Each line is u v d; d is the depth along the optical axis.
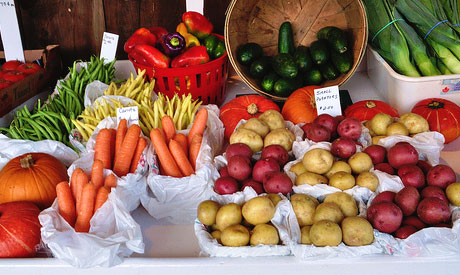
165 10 2.22
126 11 2.23
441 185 1.16
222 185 1.25
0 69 2.05
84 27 2.28
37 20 2.25
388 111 1.63
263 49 1.98
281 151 1.34
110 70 2.02
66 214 1.21
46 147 1.55
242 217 1.17
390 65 1.81
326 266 1.03
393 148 1.28
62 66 2.35
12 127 1.63
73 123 1.61
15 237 1.15
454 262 1.02
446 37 1.73
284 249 1.06
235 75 2.29
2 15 1.99
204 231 1.16
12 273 1.08
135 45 1.79
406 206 1.10
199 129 1.47
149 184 1.32
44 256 1.21
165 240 1.25
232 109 1.74
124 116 1.53
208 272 1.05
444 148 1.60
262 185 1.29
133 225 1.15
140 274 1.07
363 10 1.67
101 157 1.37
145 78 1.84
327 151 1.28
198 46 1.77
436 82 1.63
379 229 1.06
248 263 1.04
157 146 1.35
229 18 1.75
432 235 1.03
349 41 1.84
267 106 1.73
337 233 1.03
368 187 1.21
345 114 1.72
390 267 1.02
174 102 1.69
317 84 1.83
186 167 1.37
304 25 1.94
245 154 1.35
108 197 1.19
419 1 1.77
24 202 1.29
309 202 1.16
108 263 1.06
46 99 2.13
